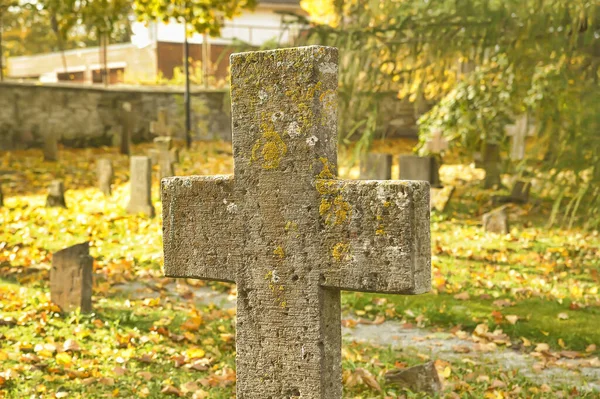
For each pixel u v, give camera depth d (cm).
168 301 929
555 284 1038
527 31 1280
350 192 368
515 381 682
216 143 2869
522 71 1359
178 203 420
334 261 374
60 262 818
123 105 2805
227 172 2288
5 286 930
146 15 1772
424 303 936
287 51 380
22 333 740
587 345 804
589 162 1183
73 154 2498
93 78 3400
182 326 795
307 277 382
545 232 1362
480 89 1605
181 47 3231
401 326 880
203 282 1034
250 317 399
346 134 1627
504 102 1505
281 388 393
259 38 3397
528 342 809
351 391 642
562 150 1216
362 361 730
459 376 693
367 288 367
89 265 820
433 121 1677
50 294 828
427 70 1549
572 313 898
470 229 1395
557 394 652
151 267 1096
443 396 631
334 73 383
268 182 389
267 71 385
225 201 405
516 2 1319
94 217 1444
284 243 387
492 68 1509
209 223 411
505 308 919
